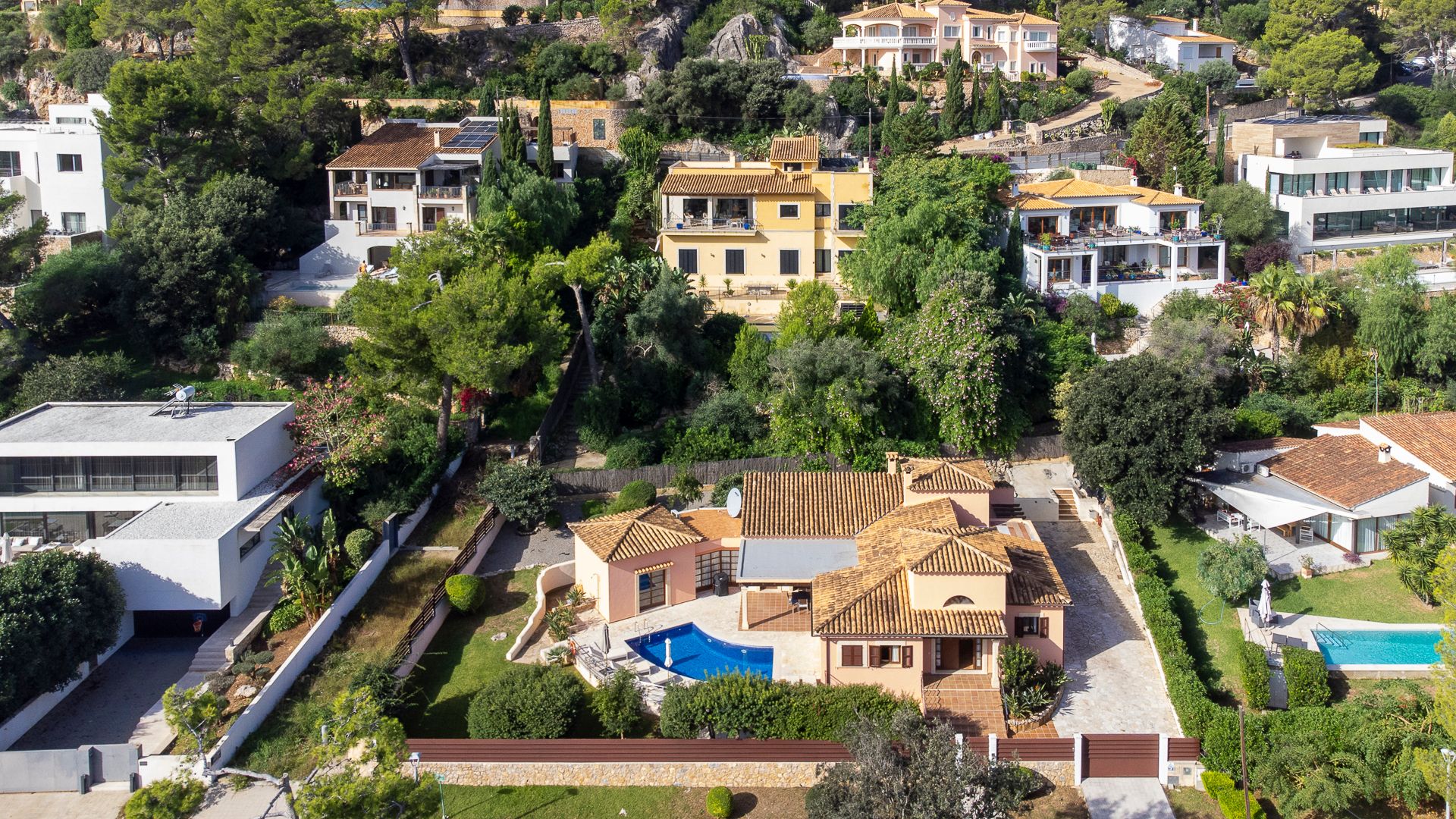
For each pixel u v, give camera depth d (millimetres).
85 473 55625
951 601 45656
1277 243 84500
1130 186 85625
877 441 62375
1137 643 49906
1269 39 125312
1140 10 137000
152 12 104562
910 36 115688
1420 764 38312
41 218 73125
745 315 75188
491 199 76500
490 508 59188
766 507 54625
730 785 42000
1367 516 54281
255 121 84625
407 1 102000
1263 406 66812
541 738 43062
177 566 50344
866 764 34438
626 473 61969
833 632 44562
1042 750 41875
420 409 64750
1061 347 68125
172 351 71375
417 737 44719
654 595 53125
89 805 41438
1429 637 48500
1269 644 48312
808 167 80625
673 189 77438
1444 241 88500
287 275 81312
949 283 65312
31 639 44500
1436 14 120062
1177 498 56219
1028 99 110312
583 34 108312
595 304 72062
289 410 60625
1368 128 97625
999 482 60250
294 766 42969
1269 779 40312
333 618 50469
